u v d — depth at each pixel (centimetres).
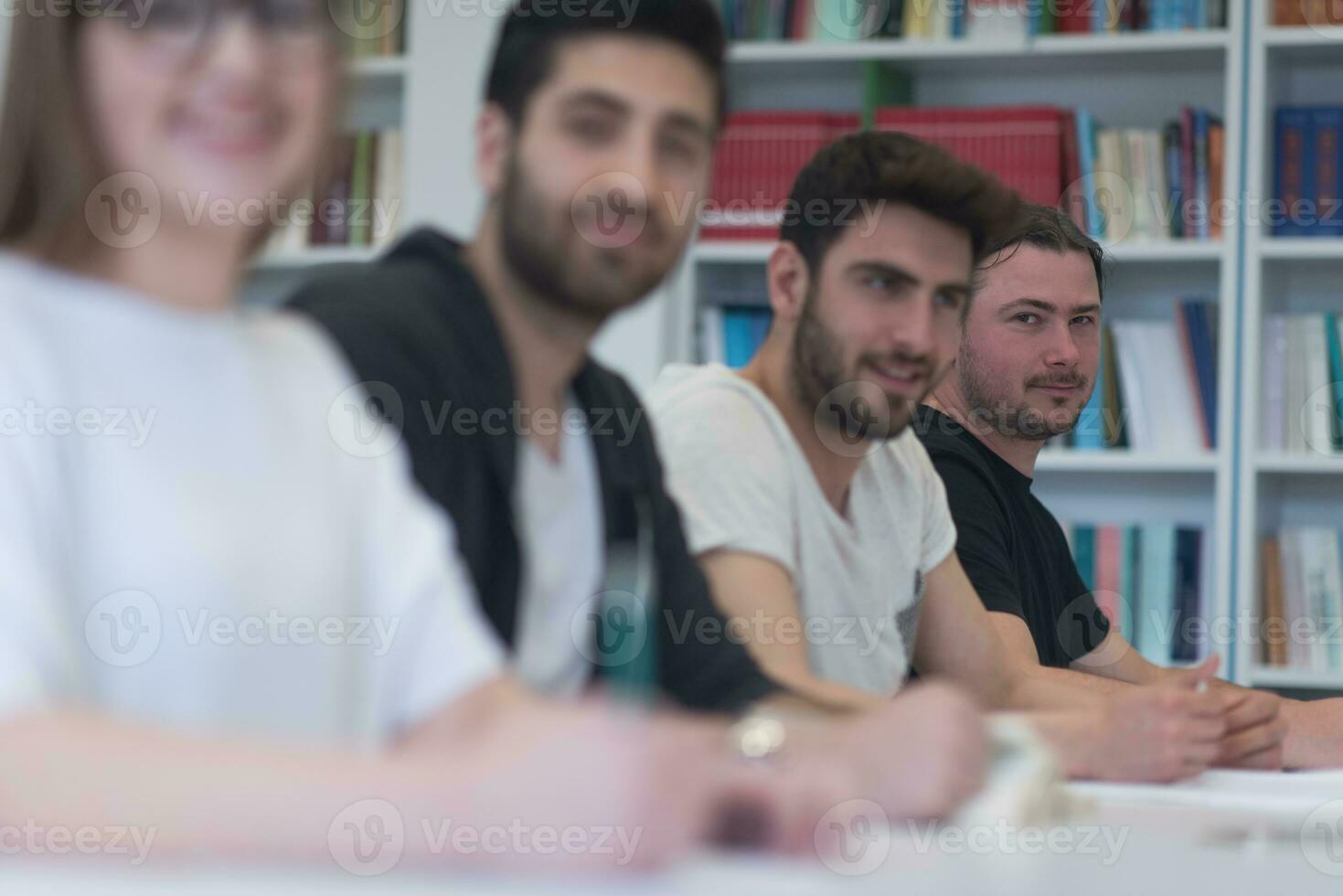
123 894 37
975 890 46
